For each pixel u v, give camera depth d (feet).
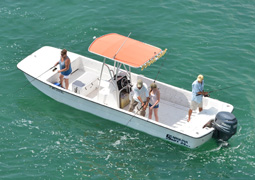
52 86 75.46
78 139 69.82
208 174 63.31
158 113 74.08
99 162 65.21
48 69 79.61
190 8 103.40
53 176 62.23
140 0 106.63
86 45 92.58
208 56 88.79
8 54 88.89
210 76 83.71
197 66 86.22
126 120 71.26
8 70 84.99
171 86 75.46
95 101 71.87
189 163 65.41
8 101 77.56
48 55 82.69
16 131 70.69
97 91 79.00
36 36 94.73
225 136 65.67
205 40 93.30
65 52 73.82
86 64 83.46
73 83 75.77
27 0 106.63
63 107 77.25
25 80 82.99
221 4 104.99
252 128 71.05
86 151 67.31
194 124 70.33
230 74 84.23
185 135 65.98
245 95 79.00
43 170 63.16
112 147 68.44
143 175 63.10
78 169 63.67
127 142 69.56
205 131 66.23
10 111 75.20
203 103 73.26
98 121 73.97
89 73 79.00
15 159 64.90
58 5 104.83
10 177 61.57
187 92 74.38
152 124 68.39
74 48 91.61
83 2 106.11
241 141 68.54
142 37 94.32
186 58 88.33
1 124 71.87
